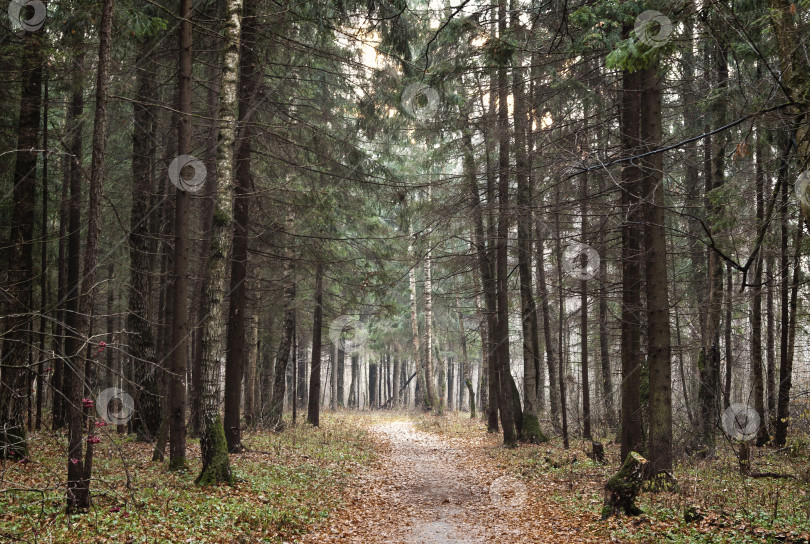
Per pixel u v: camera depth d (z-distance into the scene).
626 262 12.57
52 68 11.60
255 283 21.80
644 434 15.62
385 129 18.30
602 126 13.80
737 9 9.51
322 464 14.72
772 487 10.53
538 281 20.42
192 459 12.84
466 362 38.53
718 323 14.41
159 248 16.92
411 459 17.80
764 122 7.58
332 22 15.10
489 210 17.34
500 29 14.45
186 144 11.23
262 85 15.62
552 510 10.34
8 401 10.78
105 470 11.01
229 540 7.76
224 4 14.23
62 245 17.16
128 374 15.45
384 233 20.94
